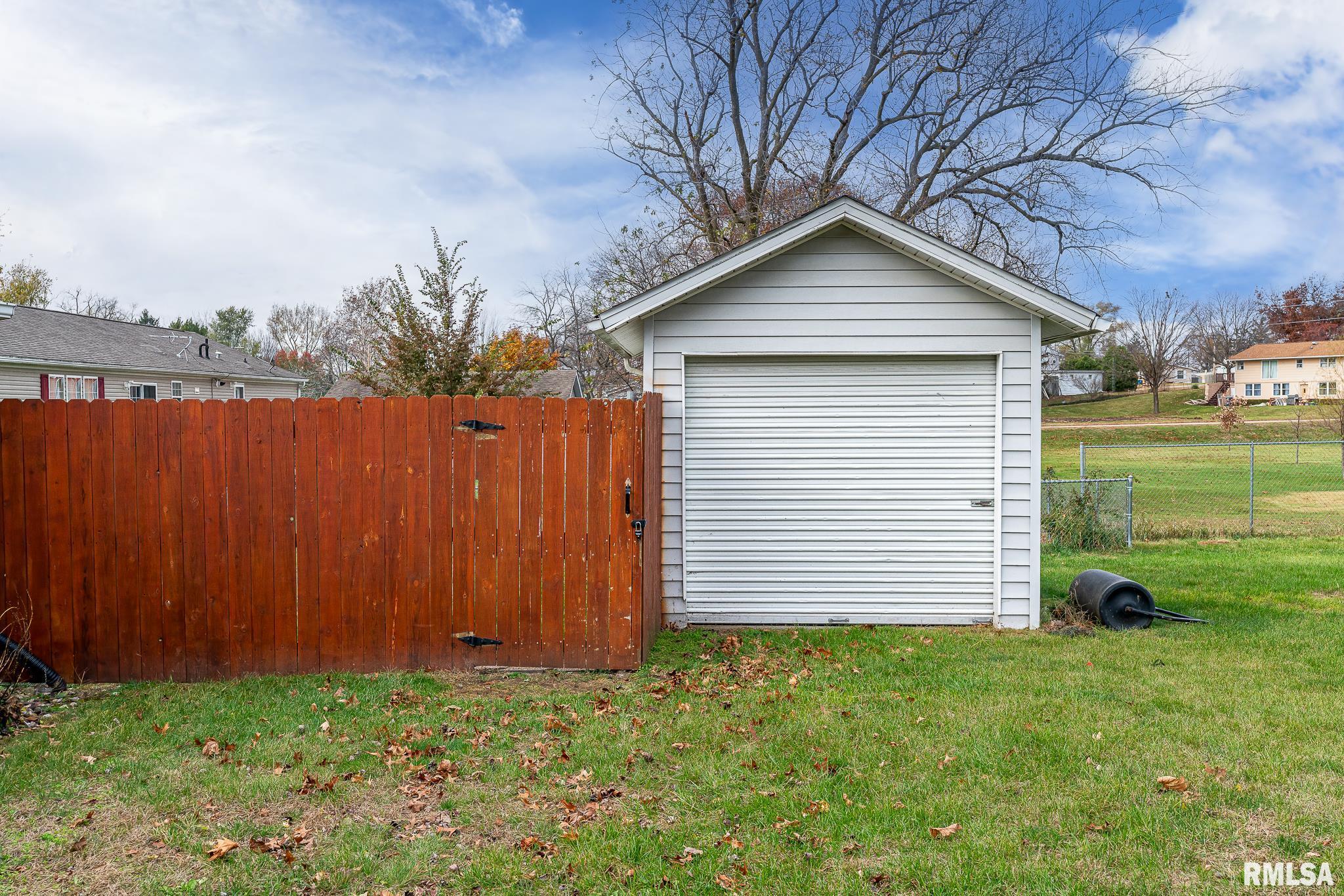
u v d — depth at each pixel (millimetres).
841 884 3088
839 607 7879
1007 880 3098
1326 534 14398
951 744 4461
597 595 5953
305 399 5883
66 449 5809
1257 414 48188
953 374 7785
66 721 4926
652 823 3594
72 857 3260
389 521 5895
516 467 5906
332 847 3369
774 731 4699
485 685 5629
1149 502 20125
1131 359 60750
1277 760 4184
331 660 5902
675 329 7836
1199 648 6629
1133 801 3746
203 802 3746
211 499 5844
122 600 5836
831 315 7738
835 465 7871
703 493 7934
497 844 3414
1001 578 7703
